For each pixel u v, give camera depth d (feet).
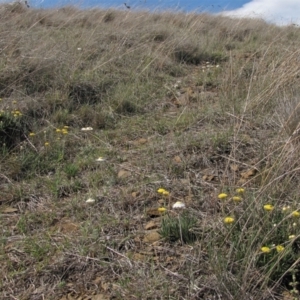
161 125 15.14
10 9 28.40
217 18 38.17
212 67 22.76
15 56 19.33
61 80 18.15
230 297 7.27
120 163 12.77
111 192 11.01
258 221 8.51
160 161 12.39
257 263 7.88
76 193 11.37
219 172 11.66
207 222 9.36
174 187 11.03
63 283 8.07
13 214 10.65
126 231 9.46
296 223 8.39
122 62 21.62
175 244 8.87
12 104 15.99
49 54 19.80
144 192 10.86
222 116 14.80
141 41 25.66
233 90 16.65
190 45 25.93
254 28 35.78
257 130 13.34
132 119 16.29
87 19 31.12
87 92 17.97
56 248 8.98
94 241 9.08
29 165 12.84
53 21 29.14
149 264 8.35
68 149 13.92
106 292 7.85
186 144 12.98
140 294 7.54
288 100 13.46
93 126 15.81
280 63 17.16
